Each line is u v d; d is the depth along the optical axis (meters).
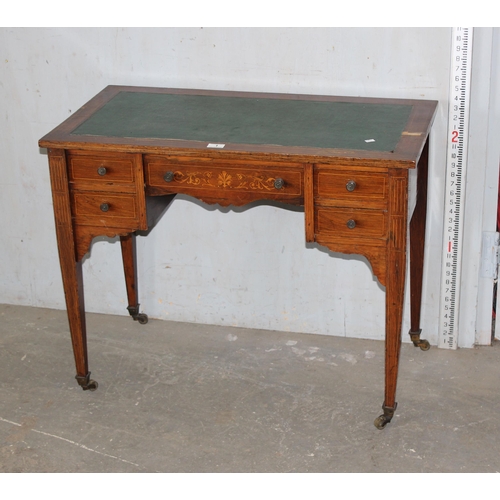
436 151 2.99
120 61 3.13
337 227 2.57
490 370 3.10
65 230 2.76
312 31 2.93
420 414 2.85
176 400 2.96
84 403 2.95
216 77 3.08
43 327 3.46
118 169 2.65
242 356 3.23
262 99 2.97
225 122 2.76
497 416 2.83
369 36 2.89
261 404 2.93
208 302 3.43
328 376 3.09
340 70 2.96
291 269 3.29
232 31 3.00
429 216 3.09
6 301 3.65
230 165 2.57
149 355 3.24
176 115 2.83
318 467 2.62
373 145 2.51
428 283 3.19
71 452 2.70
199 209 3.26
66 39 3.12
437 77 2.89
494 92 2.90
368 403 2.92
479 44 2.83
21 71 3.21
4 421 2.85
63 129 2.72
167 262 3.39
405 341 3.30
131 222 2.72
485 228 3.10
